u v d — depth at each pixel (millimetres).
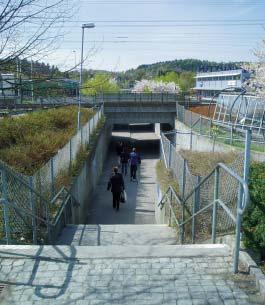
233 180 7129
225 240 6234
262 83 30297
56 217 9312
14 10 5816
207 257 5406
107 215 16578
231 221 6848
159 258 5402
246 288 4668
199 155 15297
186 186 10188
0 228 7086
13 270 5105
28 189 7582
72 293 4598
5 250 5602
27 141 14906
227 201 7137
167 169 15055
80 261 5328
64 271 5078
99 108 35156
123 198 17641
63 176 12234
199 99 46562
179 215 9930
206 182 7996
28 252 5551
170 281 4832
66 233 9742
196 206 8062
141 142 45031
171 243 9023
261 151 15984
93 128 26141
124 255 5480
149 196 19734
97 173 23641
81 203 15125
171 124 42281
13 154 12477
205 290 4637
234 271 4984
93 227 10352
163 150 18625
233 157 13500
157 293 4578
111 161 33406
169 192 11695
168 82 91000
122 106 41250
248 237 5449
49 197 9680
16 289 4691
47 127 18938
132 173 23453
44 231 8242
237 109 25438
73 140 15664
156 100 43406
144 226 10773
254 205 5512
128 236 9672
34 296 4551
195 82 115875
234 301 4422
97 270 5102
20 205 7551
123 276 4957
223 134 21109
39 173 8820
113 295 4551
